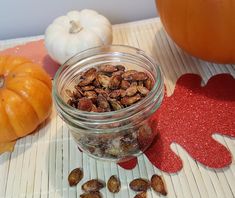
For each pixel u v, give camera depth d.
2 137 0.19
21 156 0.19
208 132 0.18
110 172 0.18
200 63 0.22
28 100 0.19
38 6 0.26
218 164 0.17
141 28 0.26
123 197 0.17
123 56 0.19
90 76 0.18
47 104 0.20
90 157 0.18
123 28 0.26
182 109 0.19
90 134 0.16
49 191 0.17
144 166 0.18
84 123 0.16
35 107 0.19
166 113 0.19
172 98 0.20
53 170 0.18
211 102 0.20
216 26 0.19
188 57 0.23
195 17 0.19
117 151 0.17
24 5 0.26
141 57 0.18
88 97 0.17
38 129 0.20
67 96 0.17
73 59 0.18
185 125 0.19
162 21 0.21
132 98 0.16
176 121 0.19
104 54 0.19
